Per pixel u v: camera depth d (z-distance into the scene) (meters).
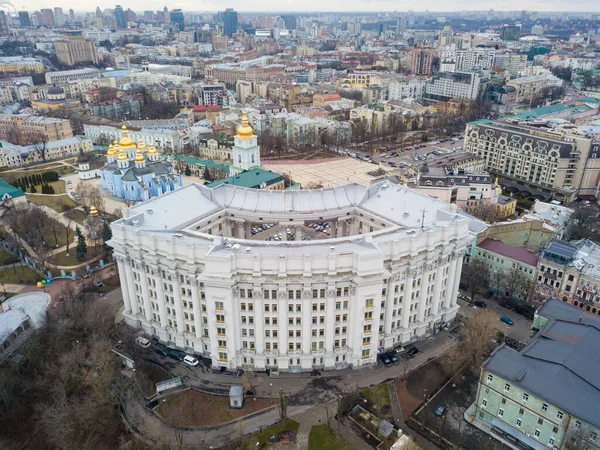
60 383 144.62
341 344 154.50
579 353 130.88
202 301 153.12
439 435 129.88
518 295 194.75
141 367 156.88
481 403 134.38
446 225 160.88
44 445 132.38
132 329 174.00
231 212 198.88
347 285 145.38
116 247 163.12
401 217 184.12
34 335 161.88
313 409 141.00
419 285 162.75
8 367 150.38
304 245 152.38
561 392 120.38
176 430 132.75
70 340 165.50
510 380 125.19
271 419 137.75
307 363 154.38
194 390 147.88
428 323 171.38
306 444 129.75
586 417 114.19
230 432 133.62
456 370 153.25
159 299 160.50
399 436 130.62
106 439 132.75
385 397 145.12
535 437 125.62
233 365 154.75
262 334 150.75
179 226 177.88
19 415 140.12
